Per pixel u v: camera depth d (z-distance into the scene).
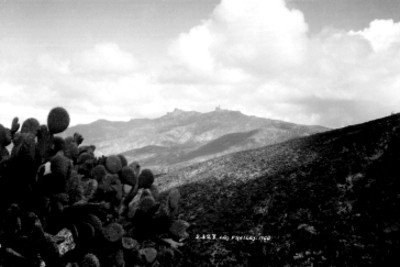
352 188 7.30
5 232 2.81
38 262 2.93
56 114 3.17
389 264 4.56
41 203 2.95
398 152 8.32
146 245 3.85
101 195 3.34
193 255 6.40
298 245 5.74
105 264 3.16
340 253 5.13
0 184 2.91
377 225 5.48
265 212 7.71
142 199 3.47
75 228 3.01
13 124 3.44
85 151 4.20
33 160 2.89
